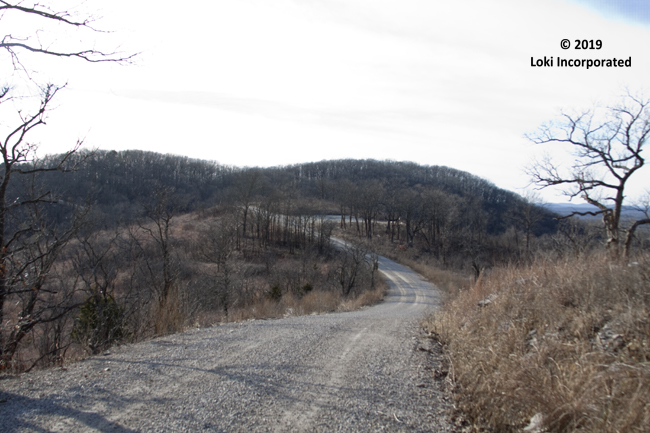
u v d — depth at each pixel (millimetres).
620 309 4891
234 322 9289
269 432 3084
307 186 109938
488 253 47625
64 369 4492
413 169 126688
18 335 6195
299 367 4891
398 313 14383
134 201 39750
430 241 67750
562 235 16250
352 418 3445
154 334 7504
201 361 4957
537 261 8742
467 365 4770
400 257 54719
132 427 3041
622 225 13453
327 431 3162
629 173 13336
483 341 5523
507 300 6887
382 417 3514
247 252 48469
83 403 3475
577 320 5059
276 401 3727
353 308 18797
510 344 5055
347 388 4207
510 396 3586
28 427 2977
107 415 3244
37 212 7449
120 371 4434
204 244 29500
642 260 5840
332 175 125375
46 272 7055
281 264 42500
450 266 50562
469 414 3695
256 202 60812
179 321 8227
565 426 3139
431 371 5051
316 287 32312
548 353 4352
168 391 3840
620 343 4234
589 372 3684
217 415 3326
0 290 6141
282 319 10102
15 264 6449
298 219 60219
